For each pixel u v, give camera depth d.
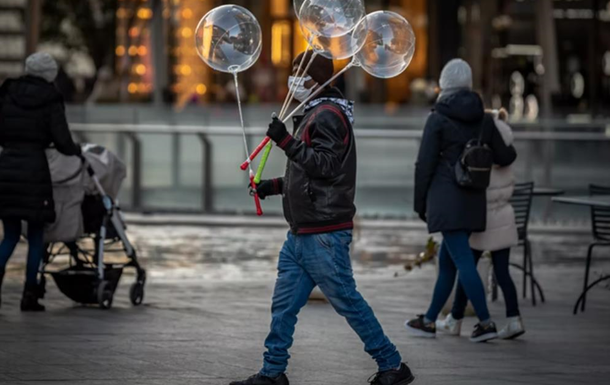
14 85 20.30
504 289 18.44
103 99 61.44
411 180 39.19
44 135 20.20
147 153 39.75
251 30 13.85
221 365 15.57
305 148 13.32
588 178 38.25
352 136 13.70
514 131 41.19
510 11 68.31
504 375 15.34
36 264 20.45
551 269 28.80
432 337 18.50
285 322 13.83
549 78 55.78
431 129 17.78
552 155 38.25
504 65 68.25
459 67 17.97
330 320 19.94
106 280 21.02
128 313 20.38
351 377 14.93
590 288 23.39
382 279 25.81
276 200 39.78
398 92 68.75
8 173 20.06
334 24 13.52
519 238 22.59
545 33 55.72
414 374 15.31
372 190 39.34
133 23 61.47
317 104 13.69
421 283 25.14
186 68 62.69
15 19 49.53
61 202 20.66
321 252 13.59
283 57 68.62
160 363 15.67
